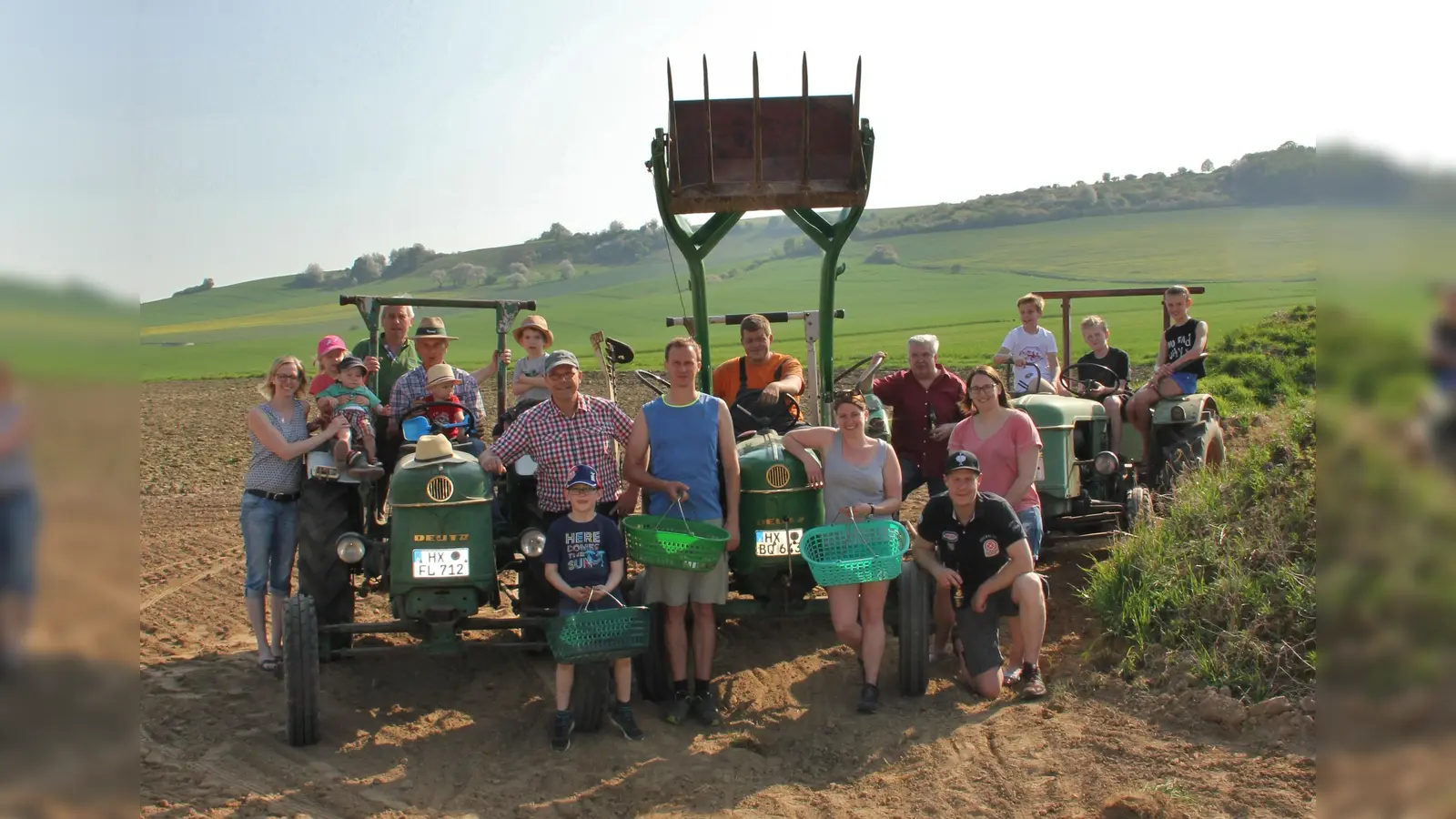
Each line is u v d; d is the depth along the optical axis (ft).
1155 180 412.98
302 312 333.83
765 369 23.91
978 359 107.34
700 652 19.47
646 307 263.90
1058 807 15.29
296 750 18.19
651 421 19.90
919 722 18.90
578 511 18.47
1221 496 23.34
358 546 19.15
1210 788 15.35
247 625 25.72
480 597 18.81
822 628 24.63
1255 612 19.74
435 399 23.06
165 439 68.54
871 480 19.85
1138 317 148.66
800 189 21.75
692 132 22.08
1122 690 19.35
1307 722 16.90
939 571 19.93
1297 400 35.24
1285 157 359.87
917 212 431.02
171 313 358.23
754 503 20.03
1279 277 215.72
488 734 18.99
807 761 17.62
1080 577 26.61
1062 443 25.85
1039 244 335.47
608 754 17.93
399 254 420.77
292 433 21.49
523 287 369.30
